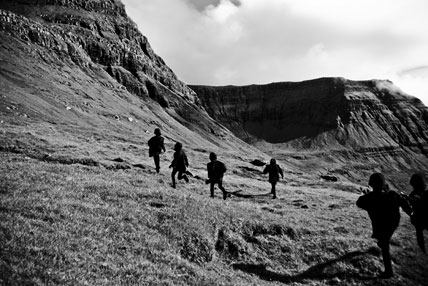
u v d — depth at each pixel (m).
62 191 16.77
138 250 12.66
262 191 39.44
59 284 9.02
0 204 13.01
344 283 13.98
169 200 18.53
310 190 47.06
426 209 13.49
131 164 39.41
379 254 16.02
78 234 12.24
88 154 41.50
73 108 114.62
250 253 15.42
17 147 37.50
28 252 9.99
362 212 27.44
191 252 14.06
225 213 18.19
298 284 13.70
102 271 10.44
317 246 16.53
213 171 25.06
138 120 159.88
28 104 90.94
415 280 14.38
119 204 16.64
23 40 168.38
